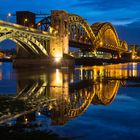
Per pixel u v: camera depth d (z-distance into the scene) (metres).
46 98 35.88
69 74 83.31
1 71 103.62
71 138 17.86
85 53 194.12
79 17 169.00
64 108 28.78
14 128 19.78
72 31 163.50
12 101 32.94
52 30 129.50
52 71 97.12
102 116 25.22
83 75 80.31
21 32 97.00
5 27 85.94
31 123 21.66
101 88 48.59
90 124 21.92
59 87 49.44
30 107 28.89
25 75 79.31
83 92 42.78
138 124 22.20
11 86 51.44
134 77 74.62
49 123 21.81
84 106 30.45
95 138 18.08
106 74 87.25
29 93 41.34
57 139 17.50
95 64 174.12
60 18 132.88
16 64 123.88
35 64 121.56
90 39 191.75
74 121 22.83
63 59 124.75
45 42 125.12
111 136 18.64
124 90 45.88
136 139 18.05
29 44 108.44
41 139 17.36
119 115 25.73
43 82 58.75
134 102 33.53
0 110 27.02
